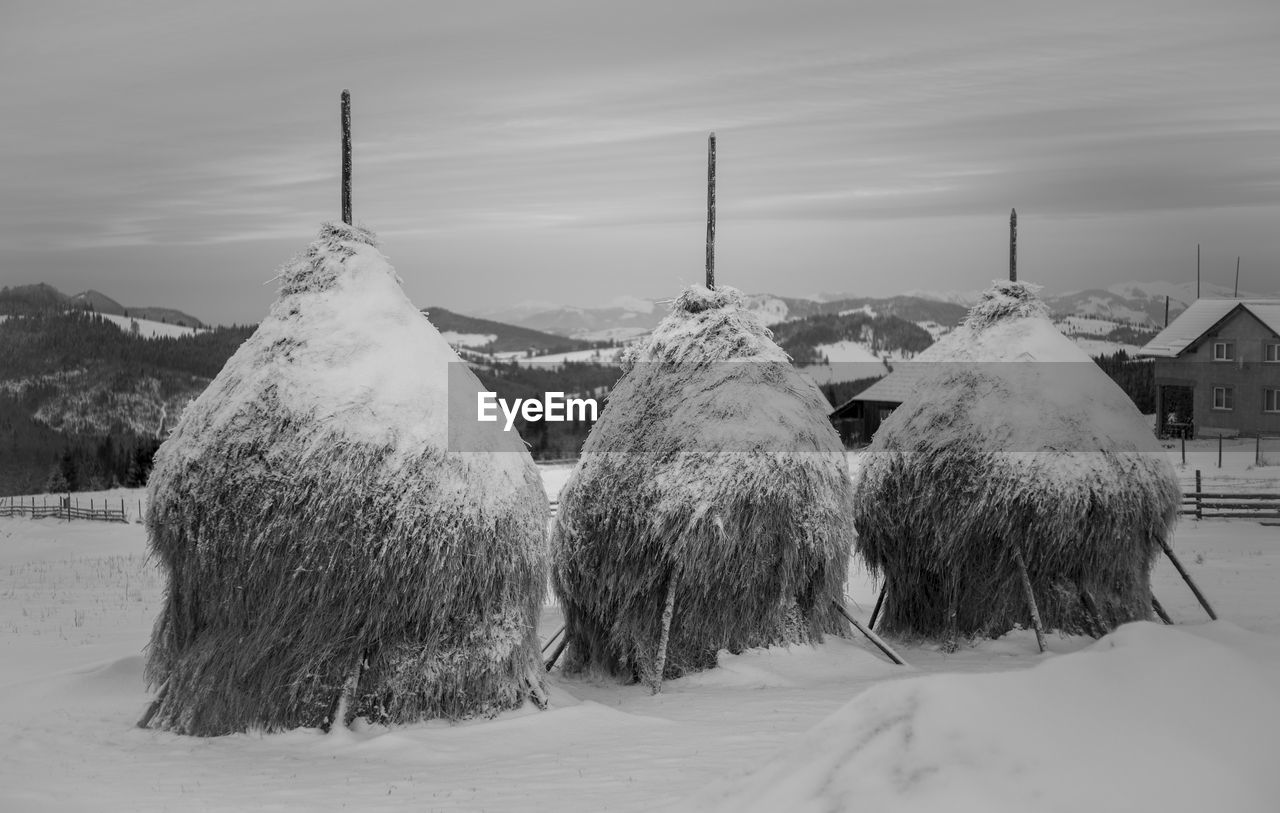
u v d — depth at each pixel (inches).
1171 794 149.0
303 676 396.2
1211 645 177.6
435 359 435.2
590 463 523.2
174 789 317.4
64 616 857.5
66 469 3619.6
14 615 873.5
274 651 398.3
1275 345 2226.9
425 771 335.6
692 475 490.6
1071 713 166.6
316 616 395.9
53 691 489.4
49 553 1651.1
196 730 401.1
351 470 400.5
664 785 293.4
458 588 407.2
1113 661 176.9
